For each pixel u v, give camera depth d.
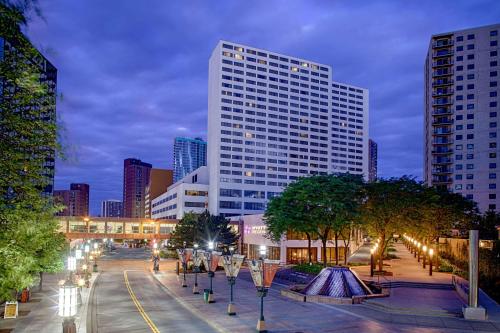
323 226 59.56
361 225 61.19
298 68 191.75
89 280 57.03
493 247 47.91
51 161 17.36
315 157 192.75
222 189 165.25
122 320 32.47
